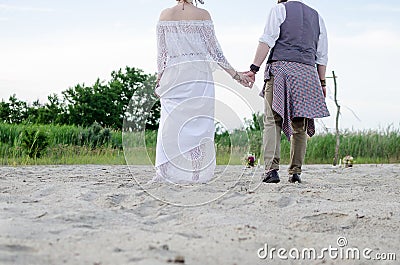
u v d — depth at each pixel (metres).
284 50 5.29
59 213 3.36
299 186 5.02
